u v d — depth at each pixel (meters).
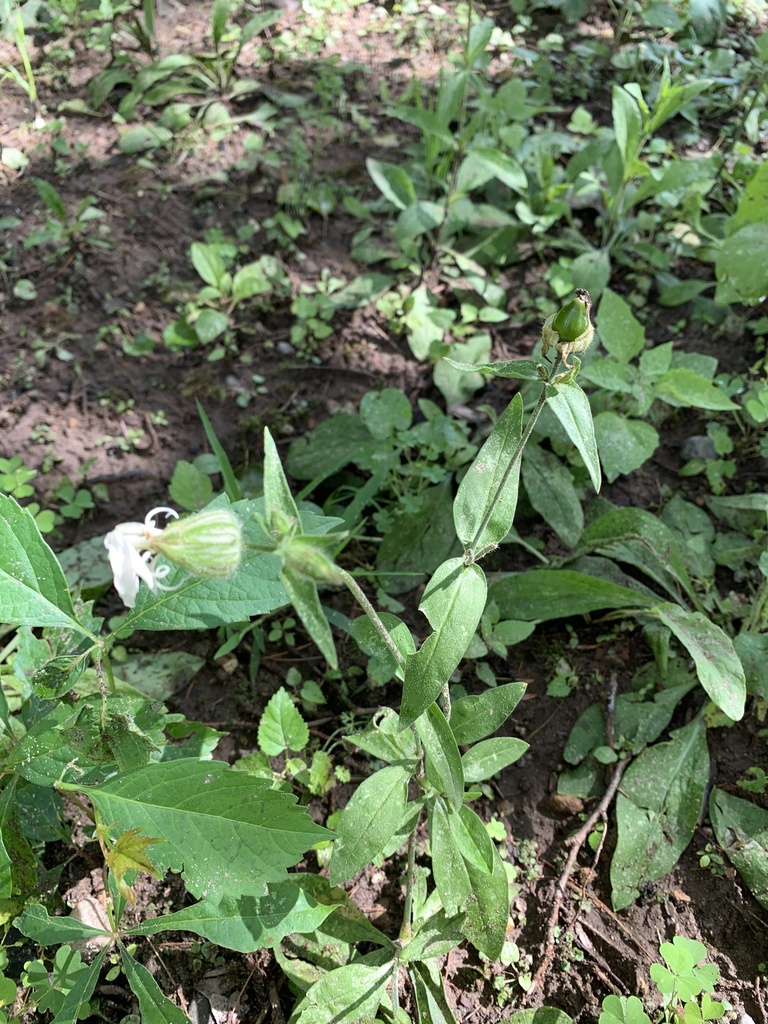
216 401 0.46
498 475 0.25
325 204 0.54
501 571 0.40
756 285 0.45
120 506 0.42
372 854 0.26
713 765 0.34
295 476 0.42
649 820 0.32
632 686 0.36
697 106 0.61
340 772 0.33
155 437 0.45
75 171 0.56
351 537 0.40
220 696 0.36
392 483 0.42
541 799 0.33
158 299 0.50
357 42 0.65
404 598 0.39
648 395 0.40
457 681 0.36
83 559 0.40
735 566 0.39
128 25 0.62
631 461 0.39
